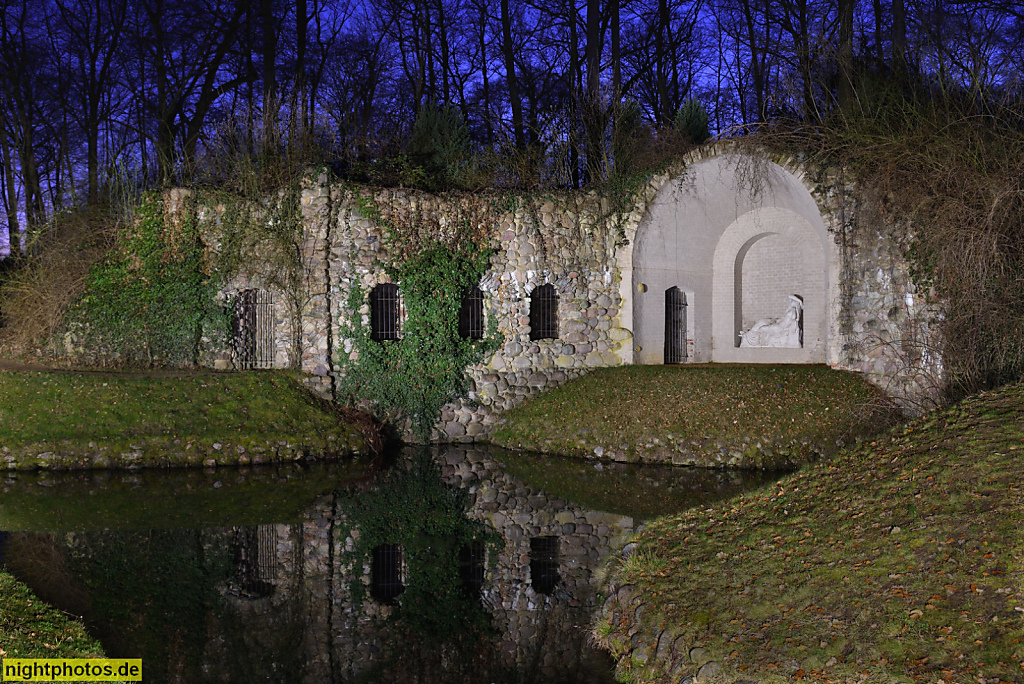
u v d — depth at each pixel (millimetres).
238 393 16203
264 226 18016
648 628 6293
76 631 6633
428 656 6504
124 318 18203
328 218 17234
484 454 16109
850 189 15242
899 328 14297
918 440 9062
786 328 19781
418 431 17391
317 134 21328
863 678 4887
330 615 7441
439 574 8656
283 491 12680
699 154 17578
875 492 7840
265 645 6707
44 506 11500
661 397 15891
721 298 20781
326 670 6219
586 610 7516
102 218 21984
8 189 27188
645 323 19188
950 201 12844
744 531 7848
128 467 14406
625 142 19656
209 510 11422
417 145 20266
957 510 6840
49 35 26641
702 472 13586
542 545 9625
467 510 11414
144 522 10703
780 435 13922
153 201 18312
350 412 16844
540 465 14797
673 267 19828
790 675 5082
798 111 17562
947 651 4961
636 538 8648
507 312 18281
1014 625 5031
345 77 28656
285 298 17781
